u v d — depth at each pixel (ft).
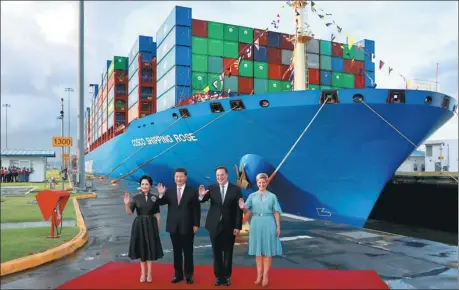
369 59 82.48
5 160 98.58
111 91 126.93
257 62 74.13
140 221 18.65
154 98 94.63
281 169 43.01
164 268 21.45
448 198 61.82
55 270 21.06
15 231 29.86
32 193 64.64
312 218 43.96
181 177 18.95
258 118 42.60
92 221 39.99
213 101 46.06
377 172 41.01
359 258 24.58
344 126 39.68
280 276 20.01
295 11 48.57
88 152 217.56
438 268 22.25
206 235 32.65
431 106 39.52
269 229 18.15
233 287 17.97
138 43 94.99
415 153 115.24
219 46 73.61
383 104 38.40
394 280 19.86
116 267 21.57
